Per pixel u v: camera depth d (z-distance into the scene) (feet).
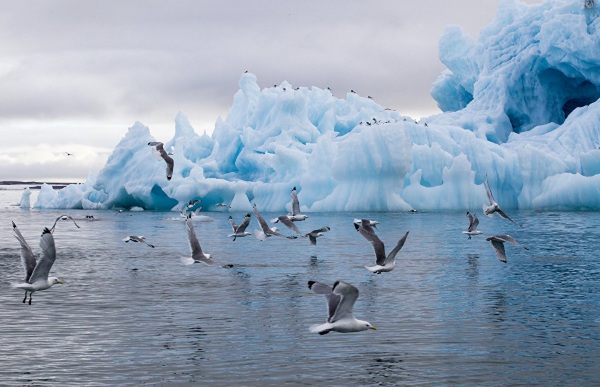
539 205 269.44
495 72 328.90
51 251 52.03
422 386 61.11
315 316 86.43
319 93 350.23
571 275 115.96
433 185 280.72
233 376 63.87
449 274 117.80
